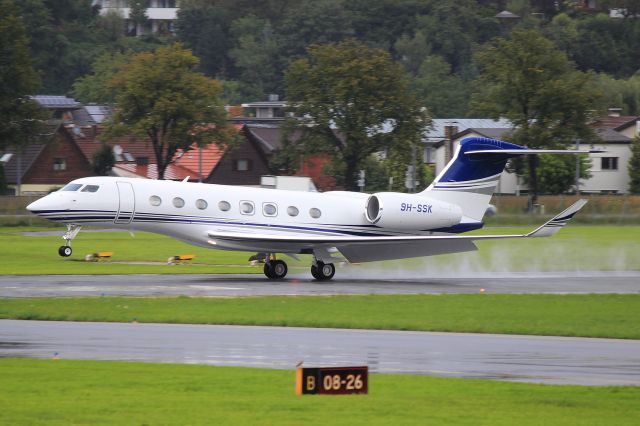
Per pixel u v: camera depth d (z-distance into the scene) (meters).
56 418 57.09
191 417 57.78
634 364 80.50
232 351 82.81
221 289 130.62
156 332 93.25
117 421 56.56
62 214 143.50
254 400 62.44
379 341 90.56
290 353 82.44
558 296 127.62
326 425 56.44
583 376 74.62
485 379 72.38
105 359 77.69
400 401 62.97
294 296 123.62
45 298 115.25
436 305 116.81
